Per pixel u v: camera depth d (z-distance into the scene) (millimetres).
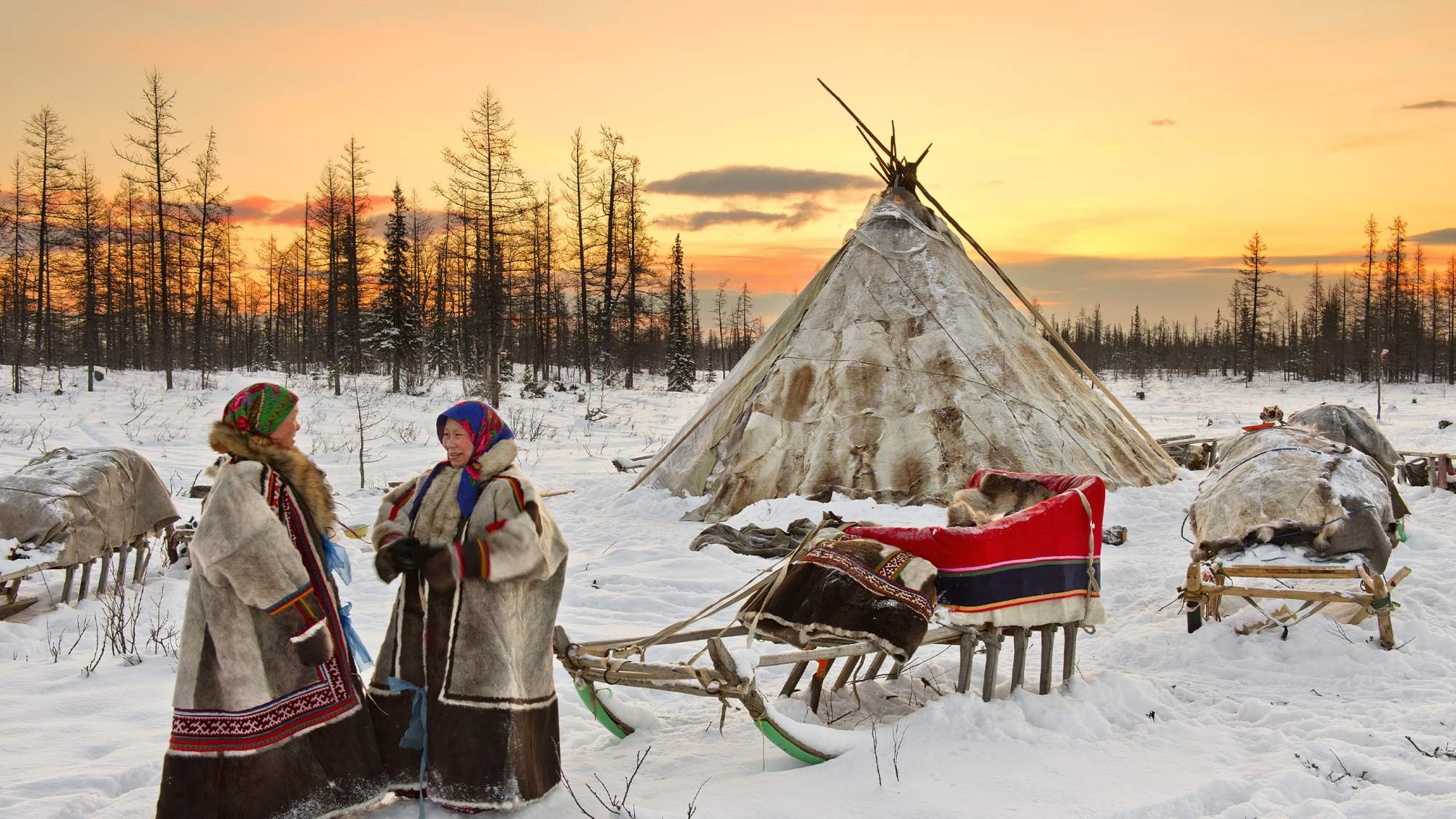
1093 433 13234
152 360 48625
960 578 4867
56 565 7531
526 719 3865
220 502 3418
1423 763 4441
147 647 6746
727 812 3891
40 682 5918
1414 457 15328
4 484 7715
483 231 40969
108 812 3885
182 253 42844
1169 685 5785
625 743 4922
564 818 3826
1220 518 7293
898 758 4438
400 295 41469
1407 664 6039
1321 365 72000
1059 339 14328
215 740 3385
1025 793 4082
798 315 14289
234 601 3461
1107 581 8773
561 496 14523
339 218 44781
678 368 47281
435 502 3885
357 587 8914
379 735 3877
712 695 4406
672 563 9836
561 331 55625
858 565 4711
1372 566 6801
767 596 4836
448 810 3857
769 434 12828
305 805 3504
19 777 4363
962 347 13188
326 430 23906
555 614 4102
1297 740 4801
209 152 40312
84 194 42031
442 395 34406
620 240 46938
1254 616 6848
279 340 74125
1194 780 4242
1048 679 5367
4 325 53406
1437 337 70500
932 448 12281
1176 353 91875
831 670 6172
